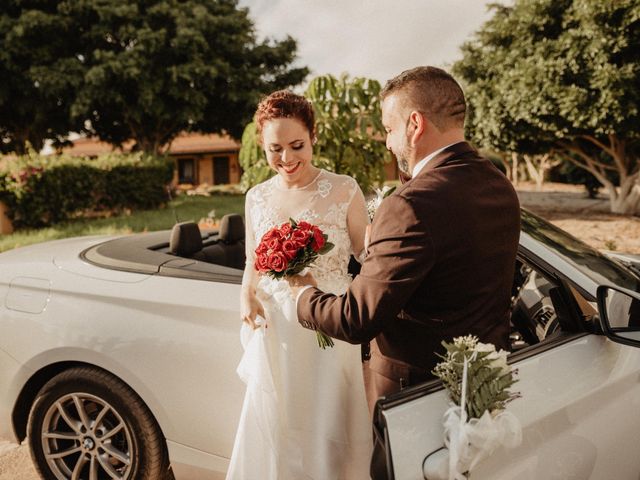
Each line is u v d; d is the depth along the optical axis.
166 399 1.98
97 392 2.12
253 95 22.20
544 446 1.45
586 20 11.35
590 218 13.02
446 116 1.38
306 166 1.84
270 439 1.74
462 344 1.21
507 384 1.20
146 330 2.04
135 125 24.16
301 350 1.74
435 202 1.26
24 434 2.41
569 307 1.80
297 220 1.81
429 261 1.24
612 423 1.63
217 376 1.91
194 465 1.99
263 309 1.79
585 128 11.99
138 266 2.30
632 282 1.99
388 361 1.48
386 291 1.24
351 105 4.65
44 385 2.26
